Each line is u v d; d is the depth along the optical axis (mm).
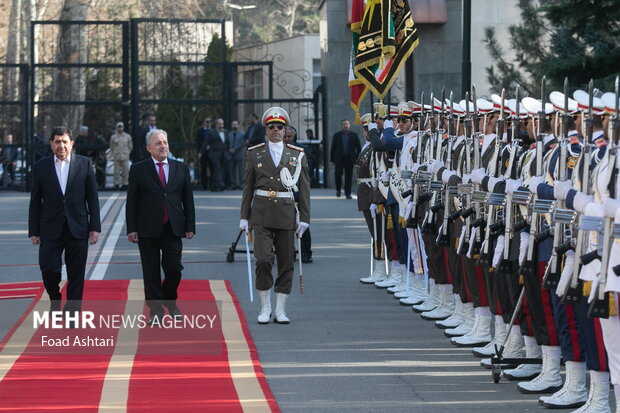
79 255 22469
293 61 80125
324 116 65500
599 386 15148
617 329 13906
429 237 23172
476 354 19609
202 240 38219
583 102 15156
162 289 22812
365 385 17359
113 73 65438
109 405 15594
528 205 16531
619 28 40031
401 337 21484
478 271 20234
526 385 16844
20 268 31625
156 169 22453
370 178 28469
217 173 62562
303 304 25469
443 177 21219
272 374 18141
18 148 67062
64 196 22422
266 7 128250
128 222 22406
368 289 27734
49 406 15539
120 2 88188
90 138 64875
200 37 67188
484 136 19547
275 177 22750
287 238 22938
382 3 26219
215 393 16375
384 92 26500
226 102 65250
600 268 13930
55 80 70000
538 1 49750
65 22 64125
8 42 78625
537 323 16781
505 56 61188
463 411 15734
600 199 14062
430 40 63812
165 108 65188
